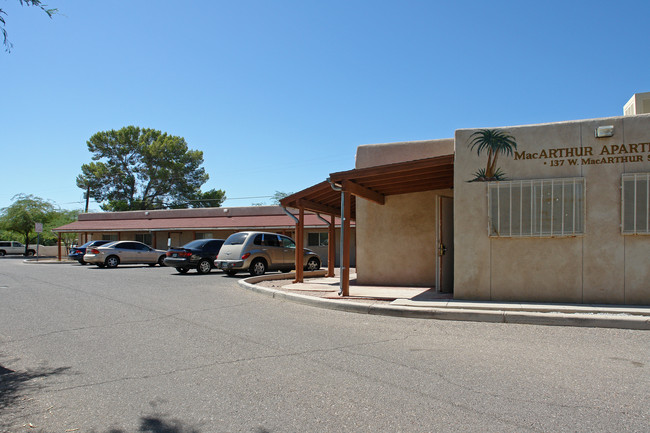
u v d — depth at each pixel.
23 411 4.40
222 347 6.67
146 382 5.18
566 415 4.11
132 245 26.36
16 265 28.92
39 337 7.43
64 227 37.38
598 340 6.89
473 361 5.86
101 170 51.62
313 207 15.84
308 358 6.06
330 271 17.81
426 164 10.52
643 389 4.75
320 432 3.85
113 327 8.12
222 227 31.77
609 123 9.41
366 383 5.05
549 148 9.71
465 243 10.12
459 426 3.91
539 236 9.63
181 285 14.77
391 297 10.67
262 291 12.30
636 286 9.15
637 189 9.17
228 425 4.02
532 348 6.48
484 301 9.87
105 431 3.94
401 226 14.09
